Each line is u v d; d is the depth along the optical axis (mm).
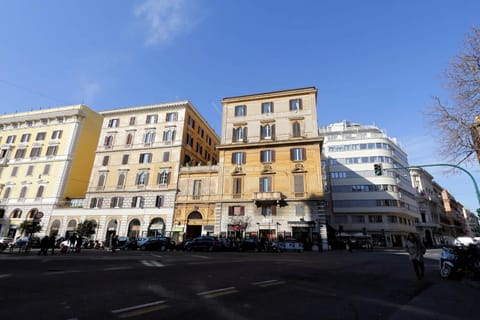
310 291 7855
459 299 7289
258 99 40031
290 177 34594
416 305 6574
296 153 35469
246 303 6316
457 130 15852
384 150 55500
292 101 38562
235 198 35594
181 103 44125
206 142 52406
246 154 37344
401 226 52062
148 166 41719
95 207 41312
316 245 30375
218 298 6723
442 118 16328
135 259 16391
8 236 43062
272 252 27359
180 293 7191
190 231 37250
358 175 54688
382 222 50906
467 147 15609
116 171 42875
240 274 10828
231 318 5184
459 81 15766
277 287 8328
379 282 9812
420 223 60781
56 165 46219
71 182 46281
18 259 15188
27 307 5590
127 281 8766
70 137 47656
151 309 5648
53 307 5648
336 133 60750
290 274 11133
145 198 39750
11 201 45688
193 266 13211
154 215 38406
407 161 65062
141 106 45812
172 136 42688
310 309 5941
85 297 6543
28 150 49156
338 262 16922
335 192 55031
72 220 41375
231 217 34719
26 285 7750
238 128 39344
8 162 49031
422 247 11109
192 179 39031
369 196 52750
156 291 7363
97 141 53000
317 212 32125
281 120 37906
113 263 13969
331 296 7285
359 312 5816
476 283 9438
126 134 45188
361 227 51531
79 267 12055
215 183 37750
